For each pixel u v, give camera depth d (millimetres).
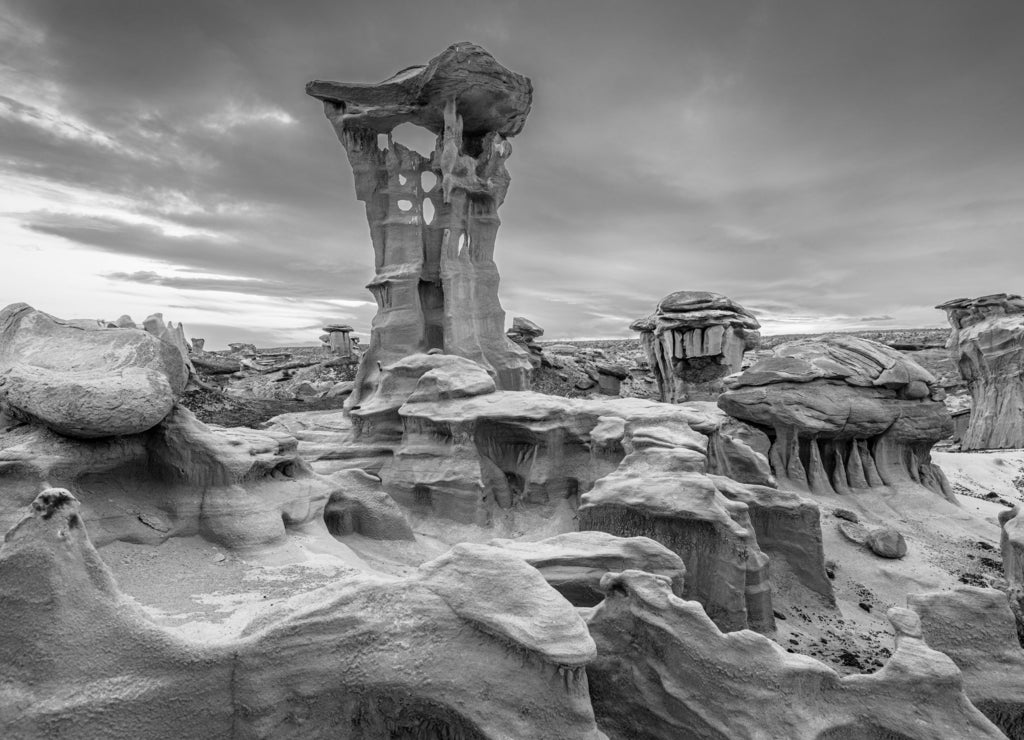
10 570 8273
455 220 32812
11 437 13047
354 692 9523
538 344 56688
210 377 62656
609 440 21031
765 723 10266
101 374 13508
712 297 53188
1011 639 12734
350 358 73438
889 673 10758
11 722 7656
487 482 23141
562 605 10094
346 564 13828
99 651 8344
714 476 20281
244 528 14148
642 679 11609
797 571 19531
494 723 9352
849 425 26422
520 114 34375
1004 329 47312
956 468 36719
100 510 13219
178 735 8469
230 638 9258
